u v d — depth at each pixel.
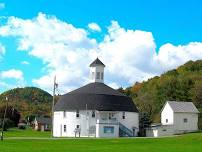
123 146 74.25
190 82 196.12
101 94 134.38
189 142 84.06
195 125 138.25
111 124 128.88
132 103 138.88
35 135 129.00
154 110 184.12
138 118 140.12
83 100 133.12
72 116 132.88
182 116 137.12
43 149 64.00
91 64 142.75
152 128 134.38
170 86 194.00
